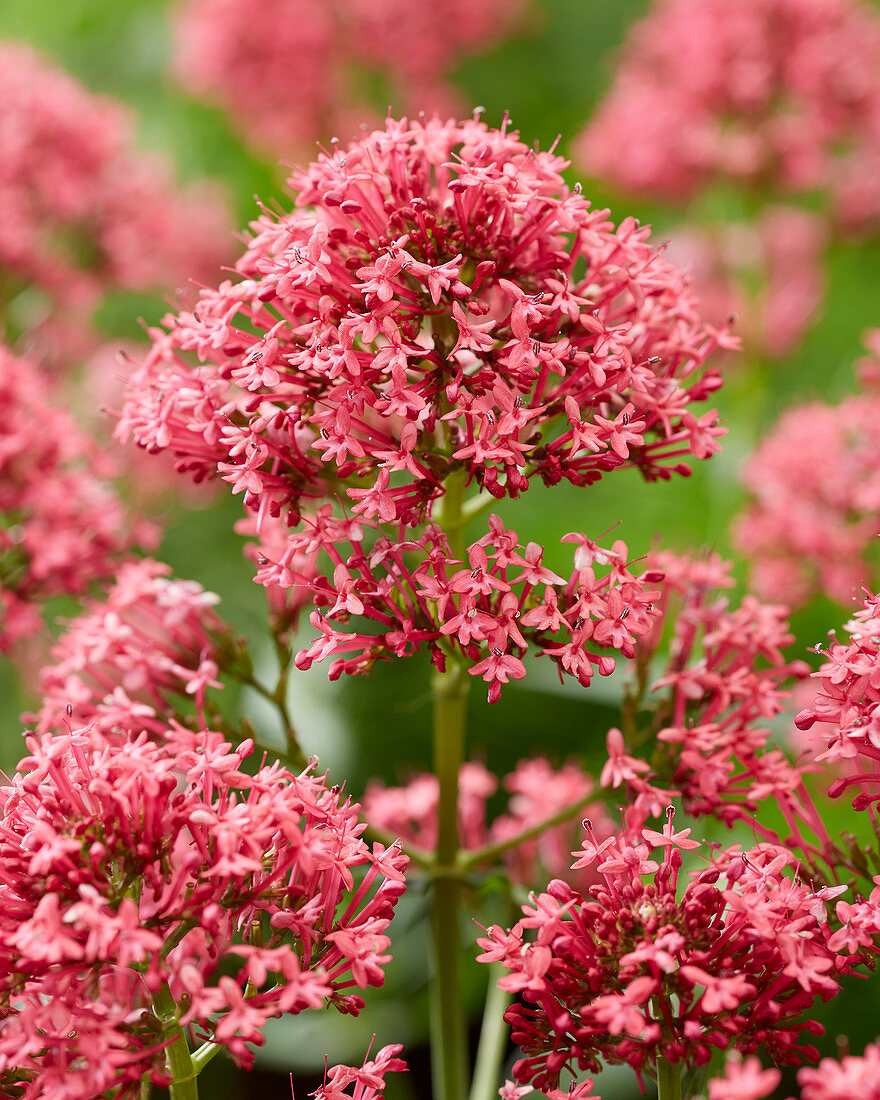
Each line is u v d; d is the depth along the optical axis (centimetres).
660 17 111
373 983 61
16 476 70
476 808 74
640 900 62
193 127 129
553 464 63
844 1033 73
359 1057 75
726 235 98
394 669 85
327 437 63
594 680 73
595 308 65
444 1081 68
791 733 72
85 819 61
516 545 63
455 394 62
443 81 128
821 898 62
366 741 82
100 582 72
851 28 96
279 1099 75
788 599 77
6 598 70
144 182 97
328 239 63
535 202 63
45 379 75
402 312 63
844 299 115
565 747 85
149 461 88
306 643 76
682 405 65
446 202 64
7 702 78
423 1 118
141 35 125
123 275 96
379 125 118
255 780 62
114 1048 60
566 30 140
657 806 64
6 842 61
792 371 107
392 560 63
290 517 64
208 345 64
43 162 88
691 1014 61
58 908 60
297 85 115
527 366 62
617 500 96
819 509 76
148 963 61
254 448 63
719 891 62
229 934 62
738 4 95
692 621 67
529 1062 62
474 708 86
